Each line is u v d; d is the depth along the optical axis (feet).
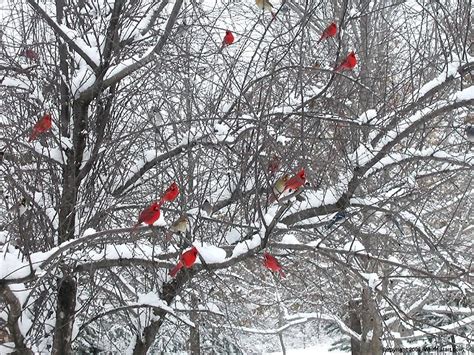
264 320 50.01
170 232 19.93
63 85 25.16
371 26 32.27
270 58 27.20
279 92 26.35
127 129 27.09
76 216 23.94
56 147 25.12
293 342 84.02
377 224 30.68
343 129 25.53
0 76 24.75
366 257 22.93
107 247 22.98
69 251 21.63
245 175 22.79
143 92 24.95
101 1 26.55
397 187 25.25
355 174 23.30
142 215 19.13
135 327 26.30
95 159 24.89
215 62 26.58
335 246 24.47
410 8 30.04
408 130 23.02
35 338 23.77
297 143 24.81
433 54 28.84
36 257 18.53
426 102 26.35
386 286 36.63
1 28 25.34
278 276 32.60
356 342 53.52
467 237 42.01
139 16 25.62
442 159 23.11
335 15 31.76
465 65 23.38
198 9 25.39
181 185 22.74
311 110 24.58
